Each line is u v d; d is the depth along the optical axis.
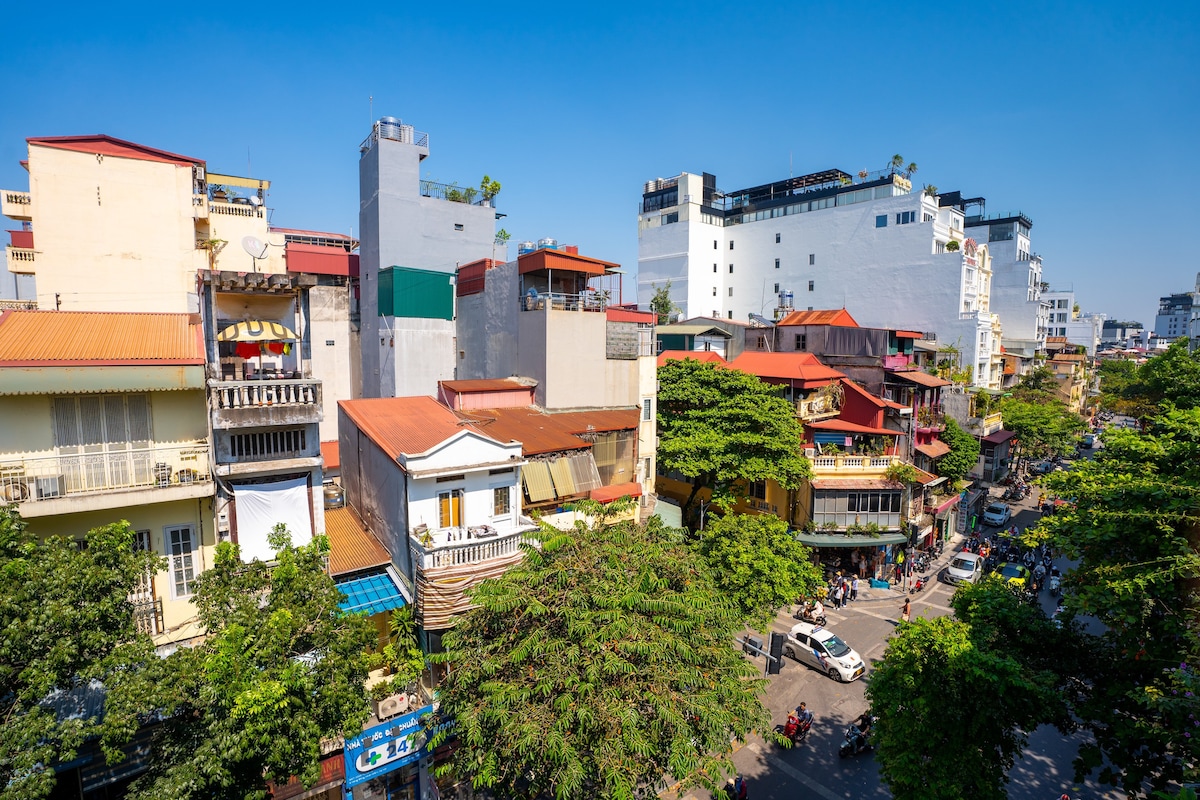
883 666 15.25
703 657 14.00
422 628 17.09
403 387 33.38
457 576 16.84
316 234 48.59
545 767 12.02
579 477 22.41
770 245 75.69
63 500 13.63
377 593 18.47
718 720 12.17
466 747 13.63
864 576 35.00
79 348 14.59
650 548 16.00
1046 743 21.84
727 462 29.11
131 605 11.71
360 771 15.84
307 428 16.83
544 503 21.78
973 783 12.88
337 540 20.92
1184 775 10.52
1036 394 60.28
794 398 34.75
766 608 23.16
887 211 64.62
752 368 37.72
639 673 12.46
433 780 17.14
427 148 38.19
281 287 16.62
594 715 11.54
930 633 13.87
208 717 10.77
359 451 22.64
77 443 14.47
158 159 29.19
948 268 59.78
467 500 19.20
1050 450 55.72
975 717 12.91
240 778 11.53
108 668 10.70
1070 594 13.58
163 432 15.44
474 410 25.48
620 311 30.39
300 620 12.09
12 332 14.80
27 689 9.77
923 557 37.22
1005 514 46.28
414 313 33.66
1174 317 190.25
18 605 9.86
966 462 39.72
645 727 12.11
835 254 69.12
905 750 13.86
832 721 22.56
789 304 52.31
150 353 14.91
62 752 9.89
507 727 11.66
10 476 13.30
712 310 80.12
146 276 29.14
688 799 18.41
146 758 14.03
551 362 26.38
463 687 13.48
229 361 17.72
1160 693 10.92
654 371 29.81
